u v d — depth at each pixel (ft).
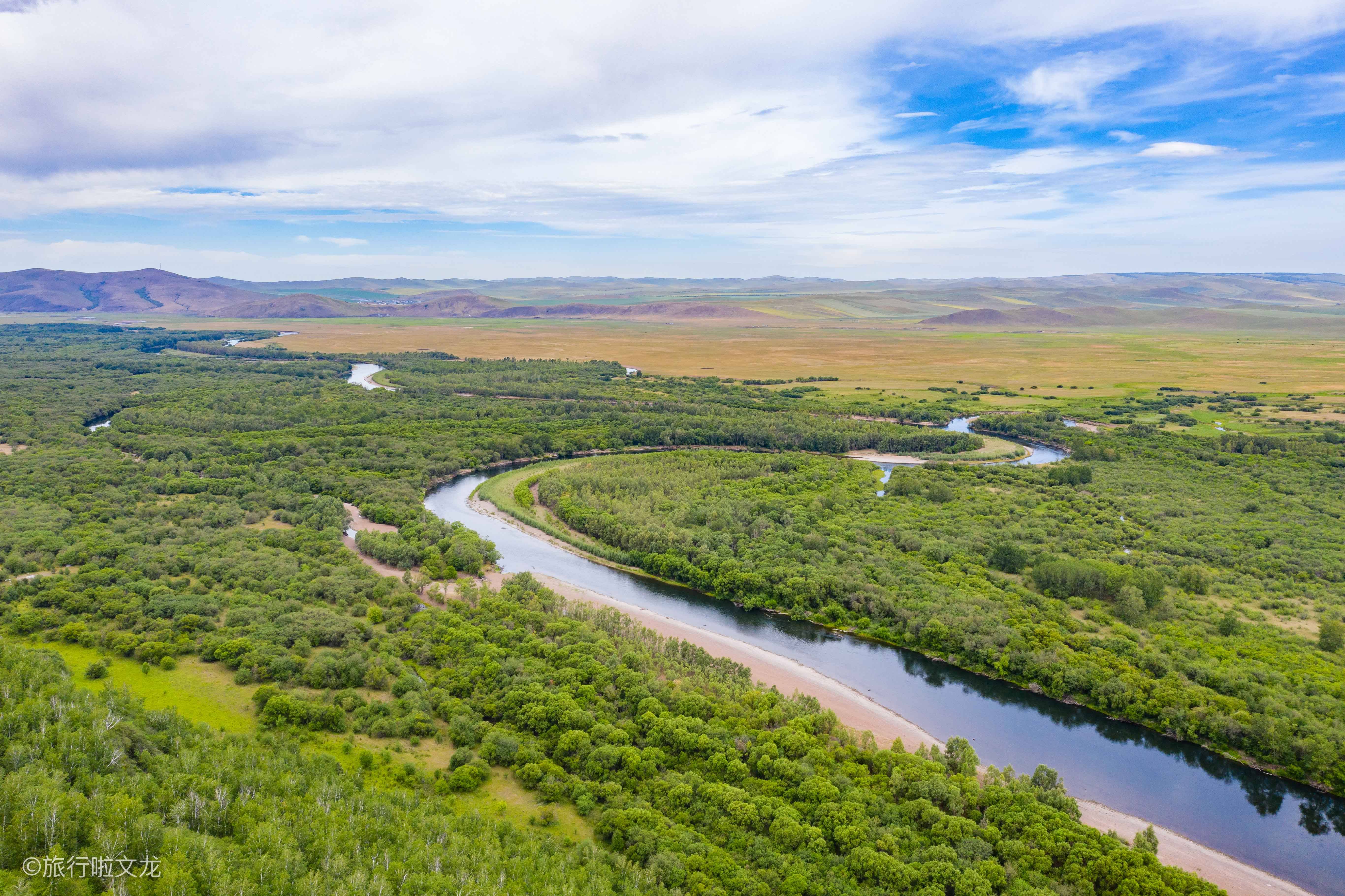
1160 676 429.79
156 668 394.32
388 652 422.00
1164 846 318.04
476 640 436.35
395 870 247.50
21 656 350.64
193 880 223.71
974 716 411.75
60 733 280.31
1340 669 427.74
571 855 269.03
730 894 257.55
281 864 240.94
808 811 302.86
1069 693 427.33
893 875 265.54
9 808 233.96
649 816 292.61
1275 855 315.99
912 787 317.22
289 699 357.20
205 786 274.16
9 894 203.21
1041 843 285.84
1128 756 378.73
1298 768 360.48
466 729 349.00
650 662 418.31
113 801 248.73
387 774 318.24
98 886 218.59
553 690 383.86
